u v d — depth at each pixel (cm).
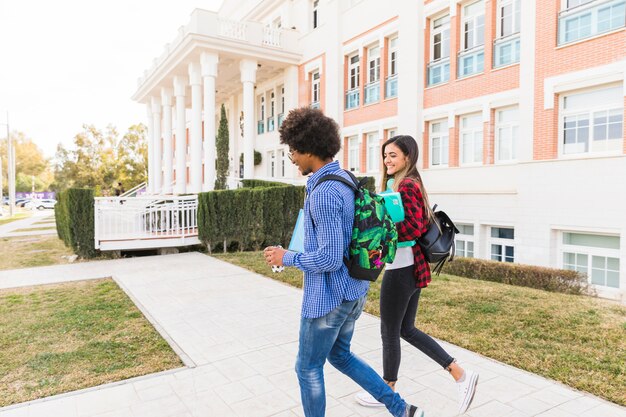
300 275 859
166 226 1259
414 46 1458
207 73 1820
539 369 376
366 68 1736
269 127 2345
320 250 210
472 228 1263
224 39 1817
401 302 285
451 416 298
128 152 5172
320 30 1938
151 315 583
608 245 950
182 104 2219
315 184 225
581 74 998
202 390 348
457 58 1346
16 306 658
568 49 1025
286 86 2136
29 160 8144
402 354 420
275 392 343
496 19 1228
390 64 1631
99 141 5125
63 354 443
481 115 1286
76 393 345
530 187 1083
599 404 314
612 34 945
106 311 615
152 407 320
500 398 324
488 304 601
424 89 1457
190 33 1744
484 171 1238
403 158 303
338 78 1836
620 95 951
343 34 1827
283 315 577
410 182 287
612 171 919
